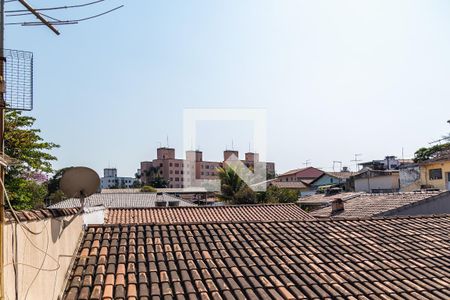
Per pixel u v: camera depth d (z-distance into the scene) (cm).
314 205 2850
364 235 944
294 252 823
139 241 834
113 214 1711
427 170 3450
